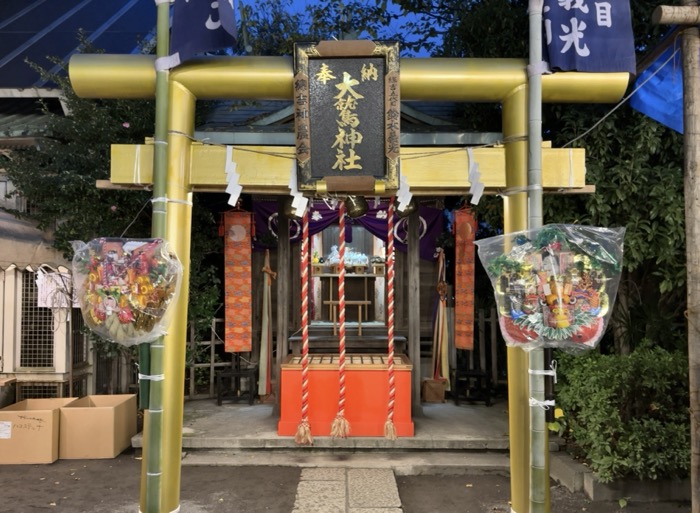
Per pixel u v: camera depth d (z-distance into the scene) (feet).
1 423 16.79
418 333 20.80
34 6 34.86
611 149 16.12
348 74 10.93
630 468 13.69
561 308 10.27
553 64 10.83
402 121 20.97
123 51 28.27
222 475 16.06
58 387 20.31
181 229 11.18
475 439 17.76
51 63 26.76
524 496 11.10
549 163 11.58
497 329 25.84
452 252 27.30
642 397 14.67
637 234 15.42
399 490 15.28
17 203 22.13
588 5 10.89
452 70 11.20
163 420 10.83
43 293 19.89
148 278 10.30
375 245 24.68
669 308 18.49
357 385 18.29
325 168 10.94
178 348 11.10
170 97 11.08
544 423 10.76
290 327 23.26
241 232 22.38
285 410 18.35
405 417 18.12
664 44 11.57
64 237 20.24
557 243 10.37
